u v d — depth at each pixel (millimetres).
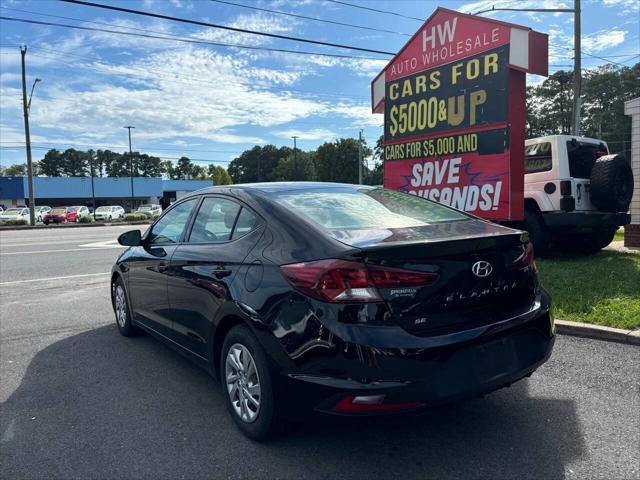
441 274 2734
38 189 70312
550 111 71062
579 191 8508
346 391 2549
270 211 3326
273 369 2861
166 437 3223
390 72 9398
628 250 9984
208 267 3559
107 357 4828
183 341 4027
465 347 2709
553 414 3371
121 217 43750
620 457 2830
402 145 9234
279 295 2844
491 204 7836
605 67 68688
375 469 2795
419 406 2576
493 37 7598
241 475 2771
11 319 6359
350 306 2578
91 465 2910
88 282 8984
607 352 4422
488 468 2770
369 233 2969
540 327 3111
